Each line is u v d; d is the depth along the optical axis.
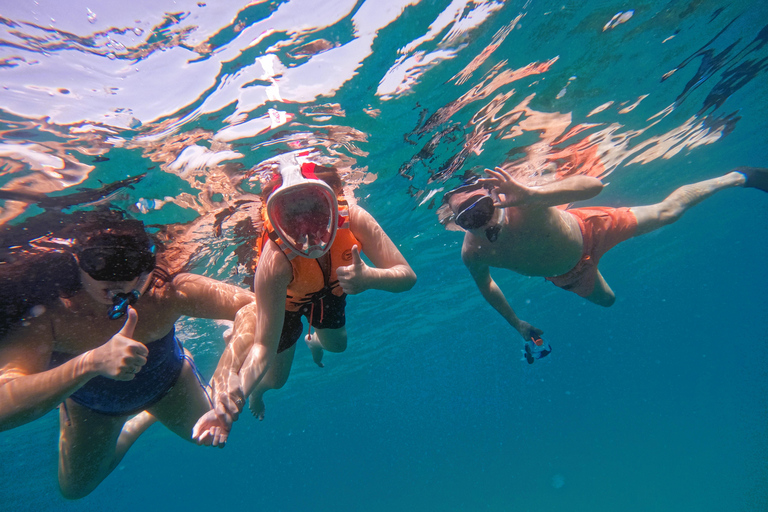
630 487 41.94
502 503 53.97
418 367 42.09
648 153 13.26
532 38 6.29
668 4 6.60
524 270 7.53
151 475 52.41
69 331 3.77
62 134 4.62
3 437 17.64
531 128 8.84
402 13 5.02
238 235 8.25
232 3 4.16
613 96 8.82
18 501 33.19
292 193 2.91
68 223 5.72
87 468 5.02
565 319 43.97
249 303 4.64
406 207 10.53
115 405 4.72
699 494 32.09
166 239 7.30
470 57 6.14
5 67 3.86
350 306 16.58
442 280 18.50
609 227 7.50
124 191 5.79
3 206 5.03
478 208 5.86
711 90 10.37
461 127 7.86
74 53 3.98
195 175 6.19
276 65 5.00
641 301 52.72
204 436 2.72
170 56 4.38
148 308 4.30
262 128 5.89
